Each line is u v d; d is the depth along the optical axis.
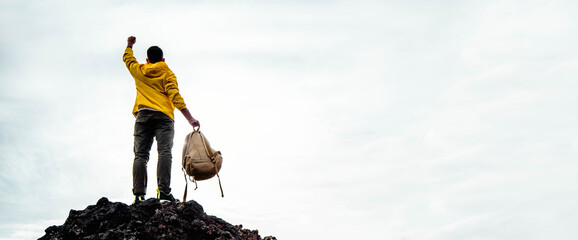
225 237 9.39
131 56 10.51
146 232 9.06
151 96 10.10
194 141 9.95
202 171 9.79
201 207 9.89
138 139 10.08
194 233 9.29
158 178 9.84
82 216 9.48
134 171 9.97
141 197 9.91
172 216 9.28
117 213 9.37
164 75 10.15
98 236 9.05
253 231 10.50
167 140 9.98
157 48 10.50
